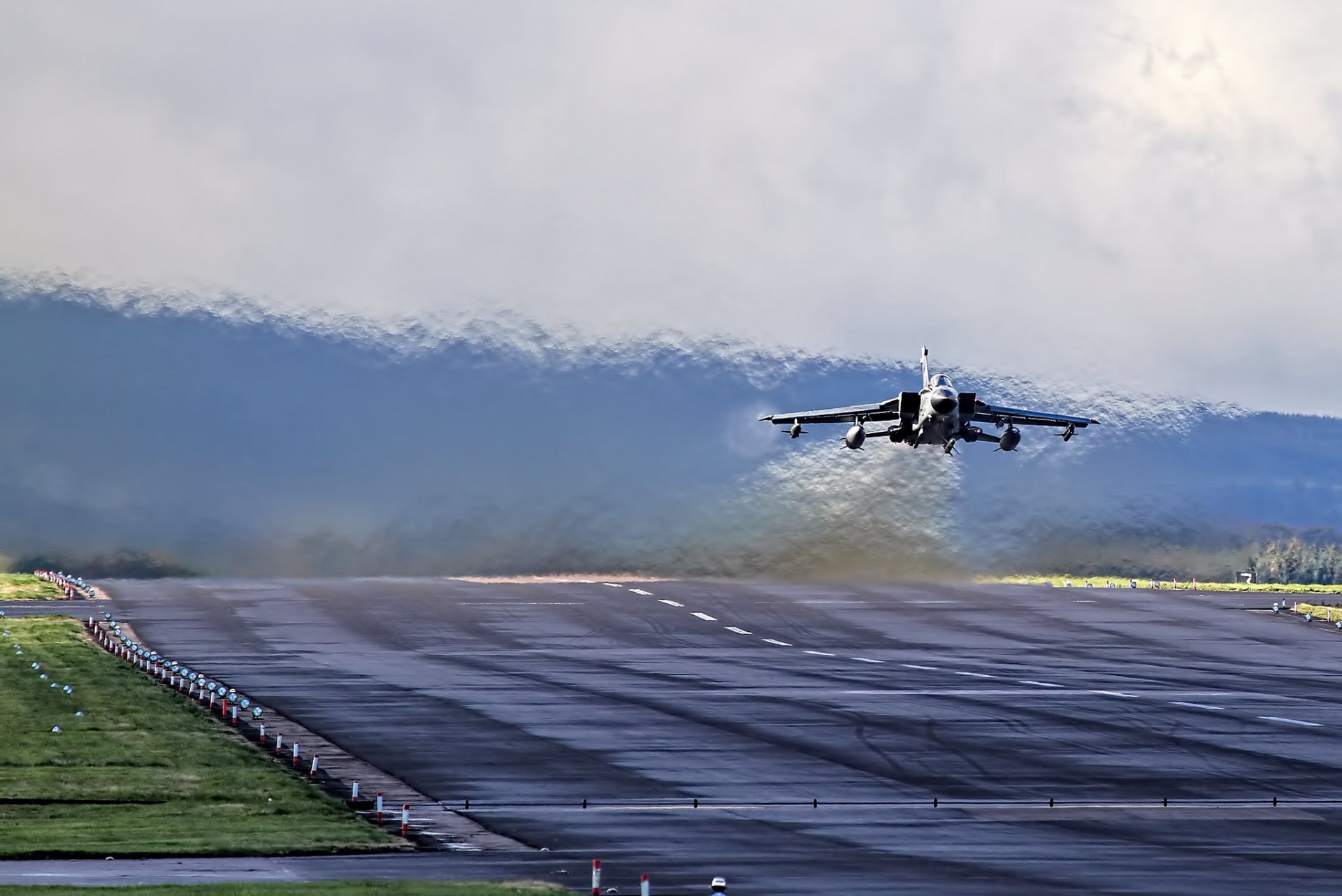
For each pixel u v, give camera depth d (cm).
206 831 13075
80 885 10812
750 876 11775
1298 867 12412
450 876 11556
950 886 11506
